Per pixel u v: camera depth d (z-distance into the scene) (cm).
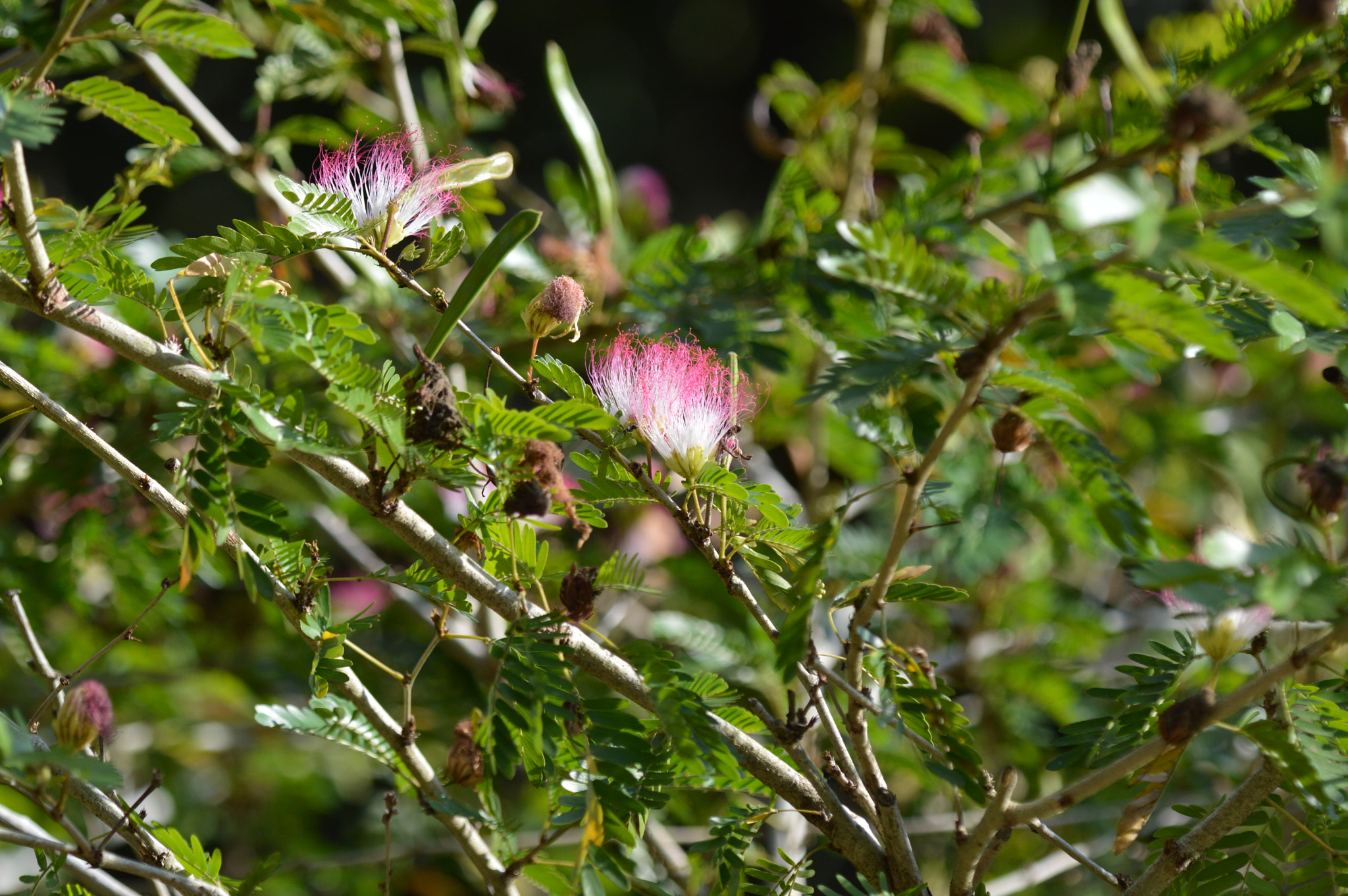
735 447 135
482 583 132
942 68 168
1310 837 133
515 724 130
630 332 147
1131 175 126
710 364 137
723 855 135
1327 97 137
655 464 142
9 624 162
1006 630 174
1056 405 131
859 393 133
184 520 133
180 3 141
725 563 133
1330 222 127
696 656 159
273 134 158
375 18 152
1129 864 157
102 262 133
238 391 130
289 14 152
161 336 157
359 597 174
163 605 159
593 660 132
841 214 160
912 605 164
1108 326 127
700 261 156
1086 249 142
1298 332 132
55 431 158
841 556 161
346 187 134
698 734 131
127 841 134
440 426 130
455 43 160
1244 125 127
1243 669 158
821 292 149
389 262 134
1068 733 135
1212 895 133
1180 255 125
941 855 164
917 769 155
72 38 134
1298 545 131
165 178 139
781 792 133
